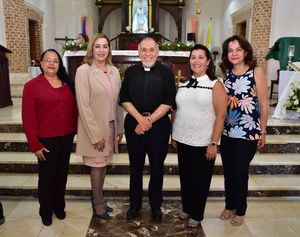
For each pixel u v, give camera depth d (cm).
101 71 245
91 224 266
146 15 1244
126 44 1231
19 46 847
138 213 284
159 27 1392
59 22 1220
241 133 246
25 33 873
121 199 317
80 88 238
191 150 247
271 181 335
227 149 260
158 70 248
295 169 356
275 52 677
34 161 349
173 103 249
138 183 269
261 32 837
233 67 255
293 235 254
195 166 247
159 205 270
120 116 270
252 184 327
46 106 239
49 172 250
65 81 258
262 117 248
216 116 238
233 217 279
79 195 318
